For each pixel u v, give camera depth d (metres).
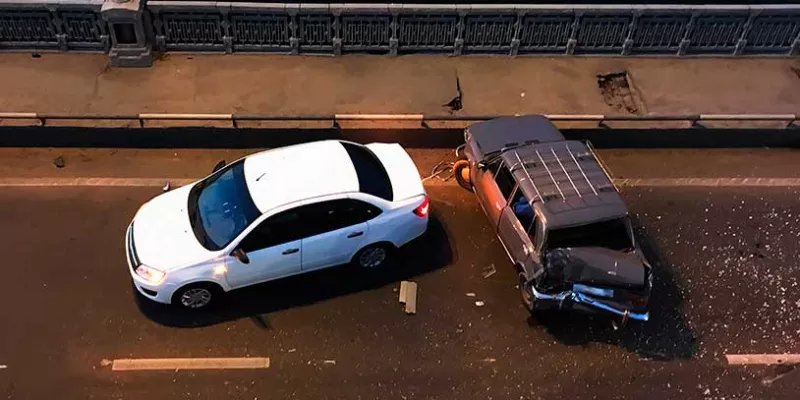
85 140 11.67
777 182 11.77
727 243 10.76
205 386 8.80
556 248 9.30
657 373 9.19
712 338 9.58
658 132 12.16
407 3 13.05
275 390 8.80
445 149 12.07
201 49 12.95
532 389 8.96
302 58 13.05
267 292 9.77
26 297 9.61
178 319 9.43
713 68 13.34
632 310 9.24
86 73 12.51
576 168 9.85
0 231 10.37
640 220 11.02
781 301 10.04
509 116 11.62
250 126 11.80
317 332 9.38
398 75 12.83
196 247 9.15
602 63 13.30
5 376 8.82
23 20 12.41
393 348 9.27
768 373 9.24
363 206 9.44
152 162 11.55
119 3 11.98
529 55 13.34
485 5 12.55
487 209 10.44
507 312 9.73
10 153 11.54
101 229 10.49
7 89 12.11
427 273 10.15
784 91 12.98
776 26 13.11
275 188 9.30
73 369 8.91
